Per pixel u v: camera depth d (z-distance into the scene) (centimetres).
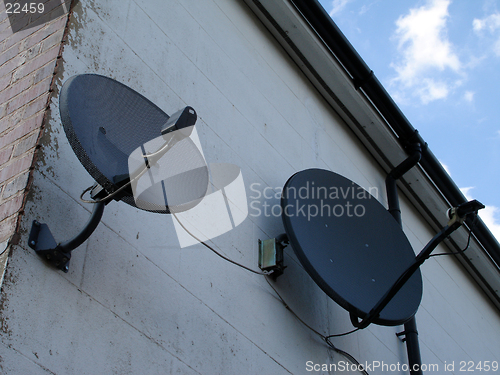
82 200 273
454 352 609
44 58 333
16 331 232
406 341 530
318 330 417
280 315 391
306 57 616
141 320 291
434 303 639
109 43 371
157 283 313
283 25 599
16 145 293
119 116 300
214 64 477
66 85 264
